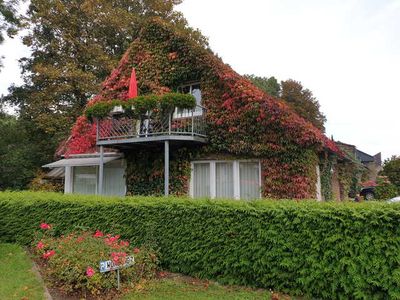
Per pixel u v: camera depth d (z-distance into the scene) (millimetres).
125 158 17578
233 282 7824
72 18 32219
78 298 6938
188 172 15484
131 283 7648
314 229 6980
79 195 12125
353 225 6539
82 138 19156
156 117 14859
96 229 10188
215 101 15180
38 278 8125
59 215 11109
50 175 29453
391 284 6039
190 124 14938
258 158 14023
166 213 9031
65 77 31172
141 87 17922
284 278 7230
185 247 8578
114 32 34719
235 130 14328
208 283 7969
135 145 15641
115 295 7082
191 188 15500
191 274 8477
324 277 6730
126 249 8320
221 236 8062
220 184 14938
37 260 9781
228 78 14758
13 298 6770
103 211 10195
